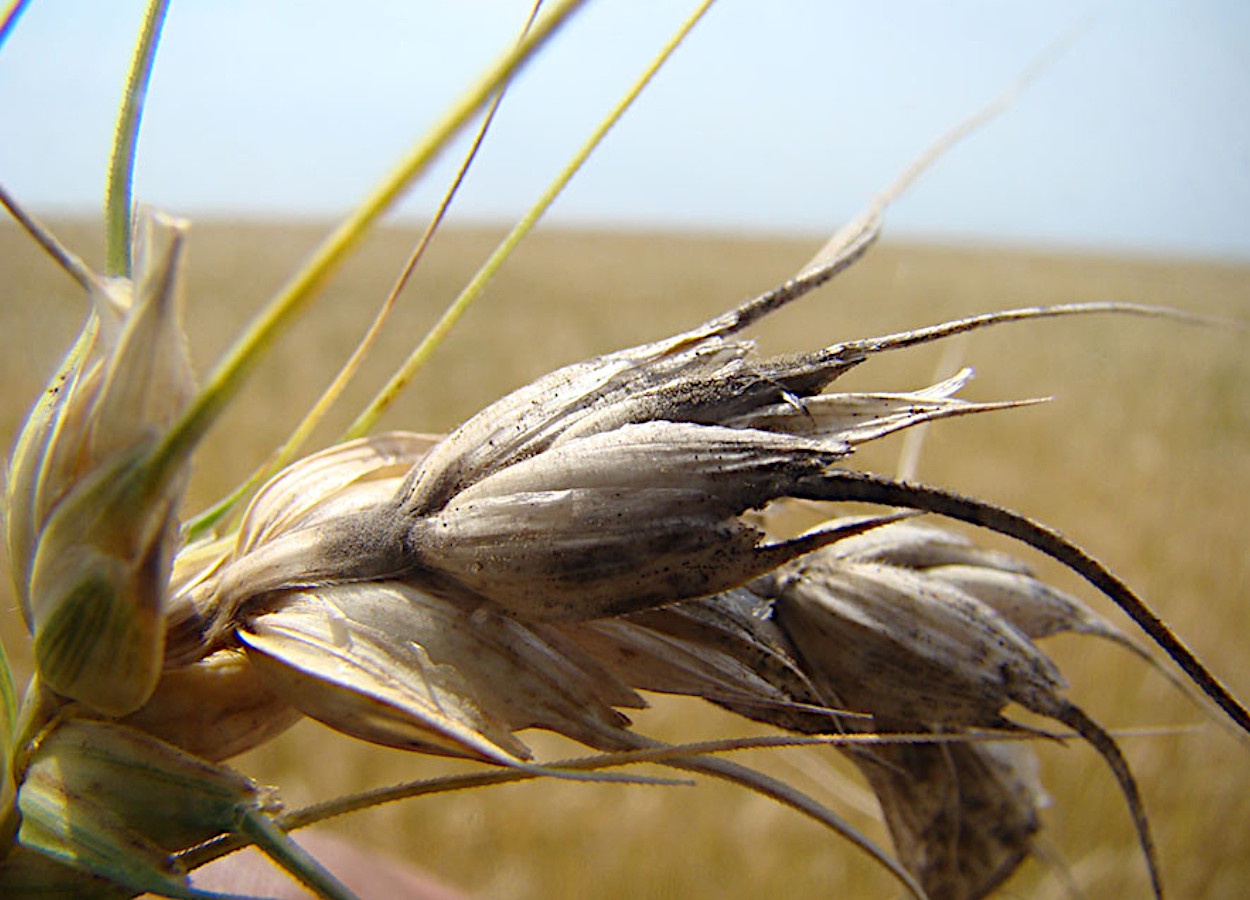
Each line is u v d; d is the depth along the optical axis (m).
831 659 0.05
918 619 0.05
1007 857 0.05
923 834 0.05
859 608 0.05
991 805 0.05
